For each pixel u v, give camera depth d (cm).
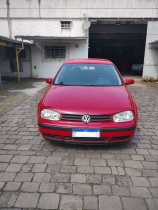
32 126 410
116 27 1546
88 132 270
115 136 277
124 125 276
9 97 692
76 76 395
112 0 1193
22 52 1273
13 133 372
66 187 222
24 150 305
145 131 393
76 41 1184
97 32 1638
